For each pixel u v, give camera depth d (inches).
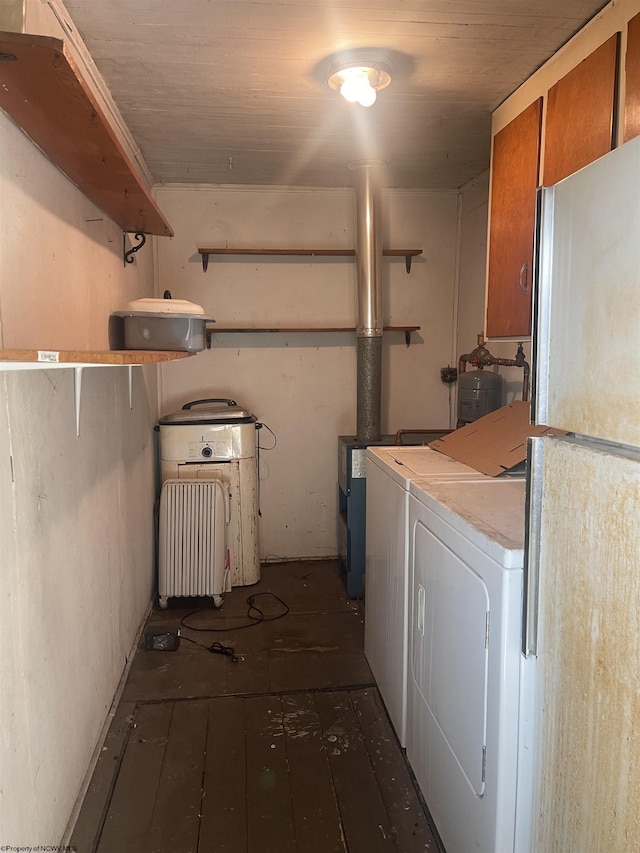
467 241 137.1
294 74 79.6
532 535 42.2
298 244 138.3
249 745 78.1
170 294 124.9
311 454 145.3
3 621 46.8
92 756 73.7
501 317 86.0
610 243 32.6
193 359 139.4
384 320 143.6
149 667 97.6
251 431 129.4
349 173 126.8
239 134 102.7
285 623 114.0
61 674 61.6
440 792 60.5
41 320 57.8
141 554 111.5
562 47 71.2
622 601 32.0
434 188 139.7
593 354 34.5
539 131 75.6
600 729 34.3
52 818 58.2
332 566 144.3
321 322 141.6
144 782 71.3
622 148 31.3
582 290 35.5
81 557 70.0
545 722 41.8
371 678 94.3
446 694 58.4
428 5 63.0
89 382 75.0
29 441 53.2
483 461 78.1
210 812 66.6
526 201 78.2
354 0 62.0
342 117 95.0
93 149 57.4
